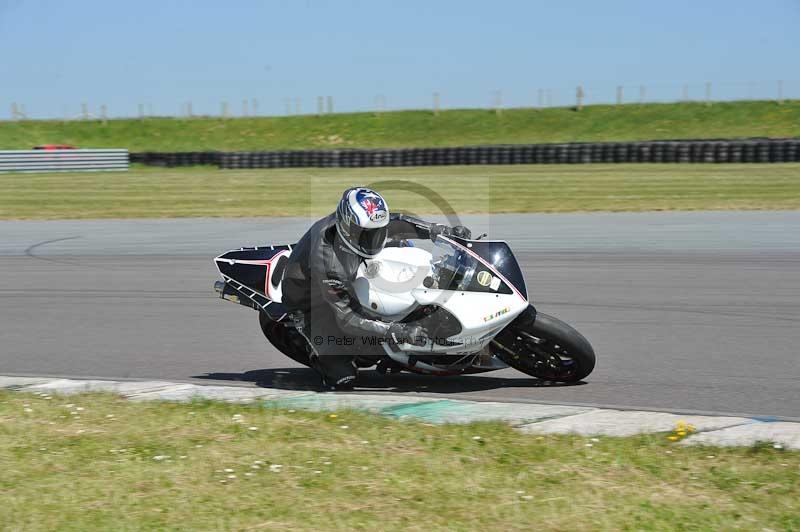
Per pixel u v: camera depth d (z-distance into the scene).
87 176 40.22
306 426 6.19
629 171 34.97
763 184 28.25
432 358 7.57
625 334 9.73
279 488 4.99
